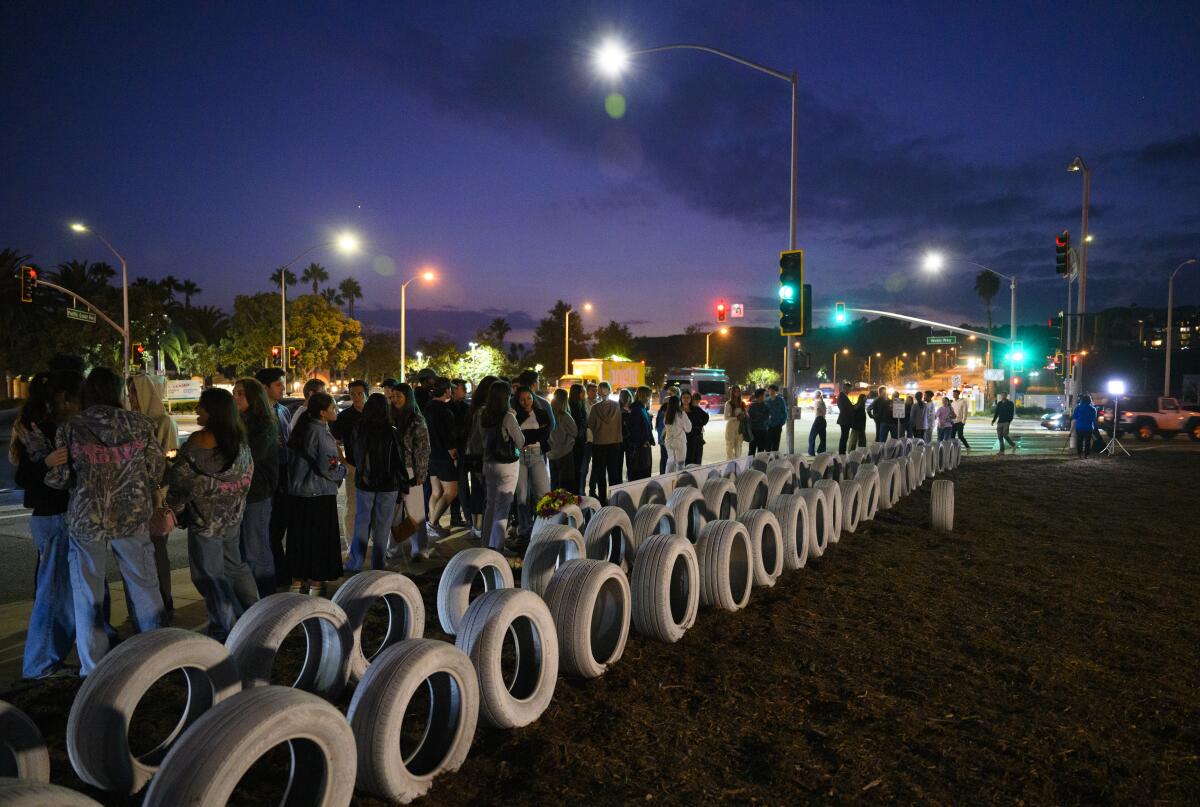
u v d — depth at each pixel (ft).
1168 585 26.40
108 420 15.23
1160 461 71.56
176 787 8.68
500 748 13.44
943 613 22.54
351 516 27.99
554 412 33.53
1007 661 18.61
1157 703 16.24
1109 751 14.05
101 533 15.03
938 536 34.68
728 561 21.75
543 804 11.66
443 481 30.66
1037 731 14.78
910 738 14.33
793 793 12.26
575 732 14.17
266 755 12.94
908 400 77.05
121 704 10.84
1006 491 50.42
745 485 31.76
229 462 16.97
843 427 65.72
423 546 26.63
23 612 20.92
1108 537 34.94
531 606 14.71
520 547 28.60
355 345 214.90
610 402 39.68
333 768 10.11
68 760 12.67
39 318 149.07
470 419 30.40
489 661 13.70
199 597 22.16
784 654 18.61
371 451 23.82
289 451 21.03
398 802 11.48
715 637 19.79
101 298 163.22
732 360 525.75
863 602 23.50
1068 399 105.81
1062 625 21.61
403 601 16.56
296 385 201.46
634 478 44.93
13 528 35.01
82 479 14.94
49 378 16.16
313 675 14.78
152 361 169.89
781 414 60.08
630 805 11.72
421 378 33.12
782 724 14.75
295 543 21.06
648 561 19.16
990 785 12.71
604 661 17.61
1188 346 365.20
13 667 16.74
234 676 12.25
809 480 39.63
